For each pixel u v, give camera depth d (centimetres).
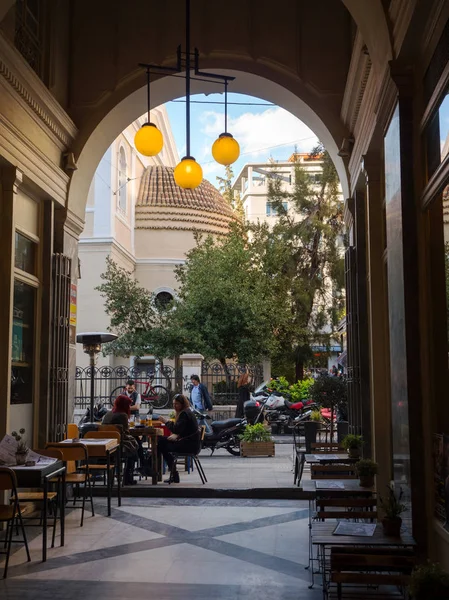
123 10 1062
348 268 1025
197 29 1045
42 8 977
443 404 530
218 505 996
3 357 807
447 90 494
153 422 1262
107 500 963
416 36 552
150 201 3128
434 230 555
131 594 582
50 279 966
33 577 633
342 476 760
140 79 1052
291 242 2795
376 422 849
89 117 1045
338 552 477
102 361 2614
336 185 2803
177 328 2358
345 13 1037
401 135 591
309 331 2753
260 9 1047
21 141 832
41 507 957
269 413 2158
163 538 788
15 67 768
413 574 393
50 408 972
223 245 2686
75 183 1045
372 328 866
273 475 1234
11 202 819
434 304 557
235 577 633
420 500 558
